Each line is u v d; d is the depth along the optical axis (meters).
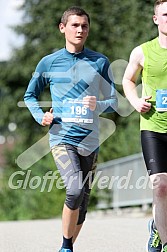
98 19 56.91
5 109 65.12
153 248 13.39
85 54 13.32
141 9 47.62
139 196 34.66
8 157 51.41
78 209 12.85
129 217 31.77
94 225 23.81
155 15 12.70
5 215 45.59
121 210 37.12
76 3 59.41
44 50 60.69
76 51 13.27
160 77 12.52
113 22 56.44
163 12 12.46
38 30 61.31
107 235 19.70
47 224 25.80
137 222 25.38
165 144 12.66
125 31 52.47
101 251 15.95
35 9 61.75
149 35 46.53
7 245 17.61
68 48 13.30
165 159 12.55
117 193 37.66
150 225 13.41
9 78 64.56
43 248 16.86
